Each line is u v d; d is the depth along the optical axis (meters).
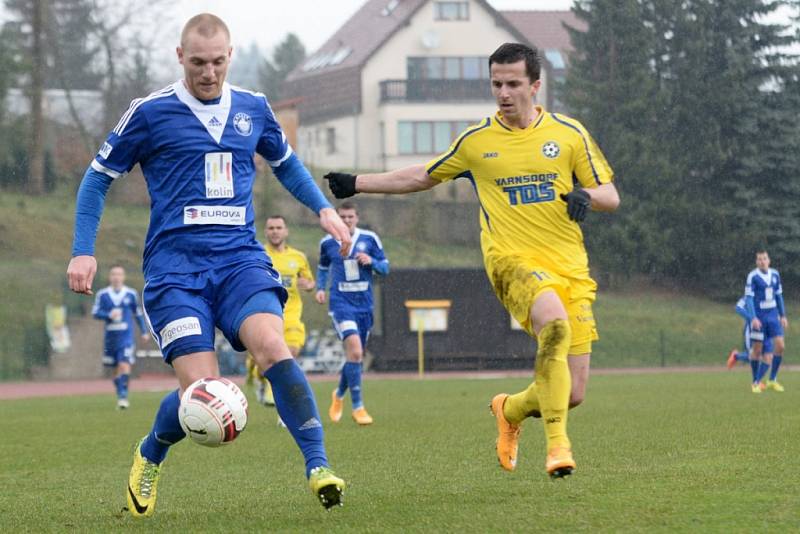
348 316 32.41
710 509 14.20
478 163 16.66
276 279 14.38
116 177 14.64
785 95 99.06
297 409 13.52
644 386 48.41
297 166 15.28
